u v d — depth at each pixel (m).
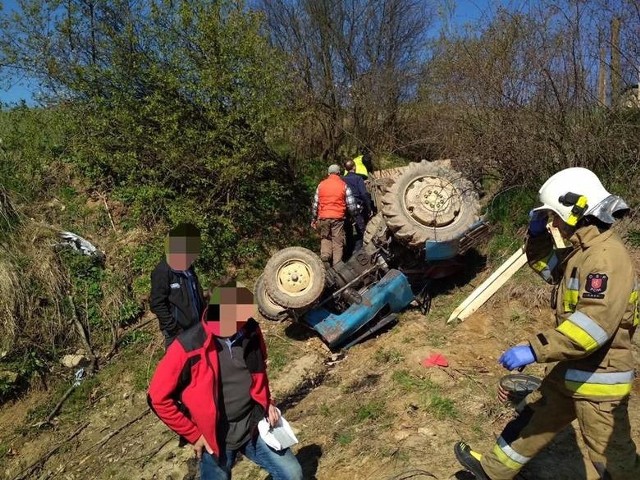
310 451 4.59
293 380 6.25
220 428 3.16
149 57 8.70
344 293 6.62
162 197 8.73
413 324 6.59
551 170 7.39
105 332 7.67
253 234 9.25
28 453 6.16
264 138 9.04
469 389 4.87
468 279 7.38
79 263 7.96
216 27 8.30
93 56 9.33
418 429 4.41
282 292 6.21
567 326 2.48
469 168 7.57
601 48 6.95
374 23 12.29
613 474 2.64
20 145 9.40
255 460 3.30
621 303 2.43
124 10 9.05
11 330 7.11
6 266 7.40
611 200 2.56
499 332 6.04
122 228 8.70
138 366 7.10
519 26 7.36
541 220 2.97
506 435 2.97
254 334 3.27
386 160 12.16
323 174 11.18
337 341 6.42
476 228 6.70
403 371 5.46
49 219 8.55
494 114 7.45
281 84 8.91
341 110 12.15
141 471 5.29
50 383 7.08
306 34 12.02
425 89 10.95
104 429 6.33
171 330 4.57
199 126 8.67
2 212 8.06
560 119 7.20
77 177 9.15
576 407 2.69
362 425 4.73
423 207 6.66
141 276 8.13
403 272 7.12
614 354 2.58
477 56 7.57
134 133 8.63
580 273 2.57
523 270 6.85
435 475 3.78
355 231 8.14
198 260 8.47
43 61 9.28
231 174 8.34
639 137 6.91
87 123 9.05
